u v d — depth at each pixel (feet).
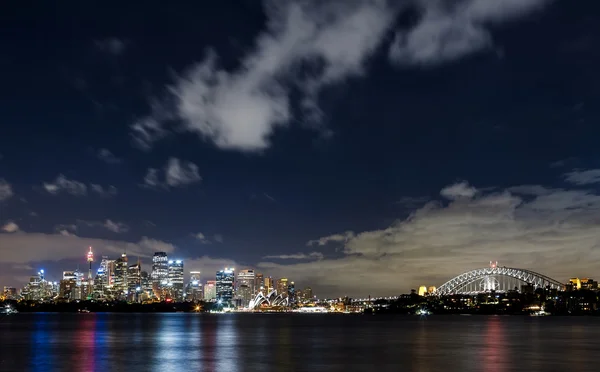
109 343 523.70
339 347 472.44
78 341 548.72
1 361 361.51
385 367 321.93
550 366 325.01
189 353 416.26
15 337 612.70
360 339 590.96
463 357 379.14
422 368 315.78
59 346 482.28
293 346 485.56
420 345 494.59
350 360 361.10
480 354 402.52
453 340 567.59
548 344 503.61
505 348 457.68
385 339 590.14
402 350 438.40
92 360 366.63
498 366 325.83
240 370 312.91
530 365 330.13
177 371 310.65
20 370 316.60
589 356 385.91
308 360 361.92
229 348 464.24
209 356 392.06
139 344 510.58
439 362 345.92
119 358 380.37
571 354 401.08
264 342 542.16
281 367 325.21
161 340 570.87
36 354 408.05
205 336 647.15
